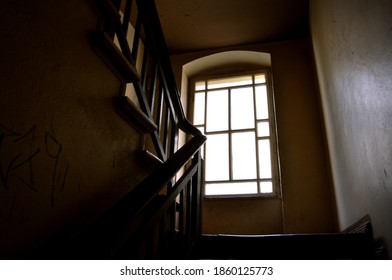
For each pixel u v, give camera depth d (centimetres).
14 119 94
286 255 183
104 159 138
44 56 109
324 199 331
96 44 136
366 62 166
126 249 101
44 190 103
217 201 372
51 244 103
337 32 229
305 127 370
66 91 118
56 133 111
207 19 400
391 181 142
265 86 432
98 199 131
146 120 169
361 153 190
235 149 400
